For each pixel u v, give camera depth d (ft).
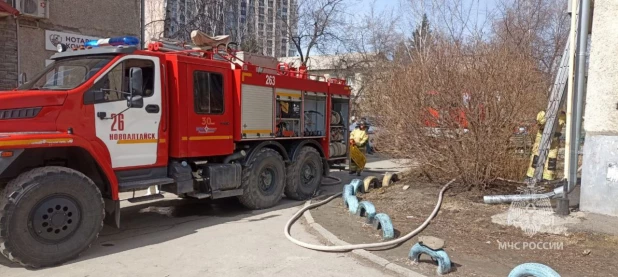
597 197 22.79
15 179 17.01
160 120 22.48
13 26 35.45
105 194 20.30
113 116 20.34
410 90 28.84
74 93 19.02
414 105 28.53
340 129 36.58
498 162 27.35
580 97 22.99
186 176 23.56
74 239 17.74
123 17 43.68
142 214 26.63
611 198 22.36
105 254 18.71
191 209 28.07
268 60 30.12
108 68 20.16
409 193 28.84
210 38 27.02
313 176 32.50
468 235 20.44
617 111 22.13
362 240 20.20
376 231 21.72
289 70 31.30
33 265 16.79
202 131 24.41
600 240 19.03
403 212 25.02
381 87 32.81
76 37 39.75
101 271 16.69
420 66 29.12
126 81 20.92
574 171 22.93
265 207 28.30
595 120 22.77
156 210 27.78
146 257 18.31
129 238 21.24
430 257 17.62
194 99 23.97
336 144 35.81
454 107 27.07
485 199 25.35
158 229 23.00
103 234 21.95
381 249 18.85
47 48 37.70
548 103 28.58
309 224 23.39
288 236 20.83
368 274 16.38
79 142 18.40
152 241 20.67
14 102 17.38
